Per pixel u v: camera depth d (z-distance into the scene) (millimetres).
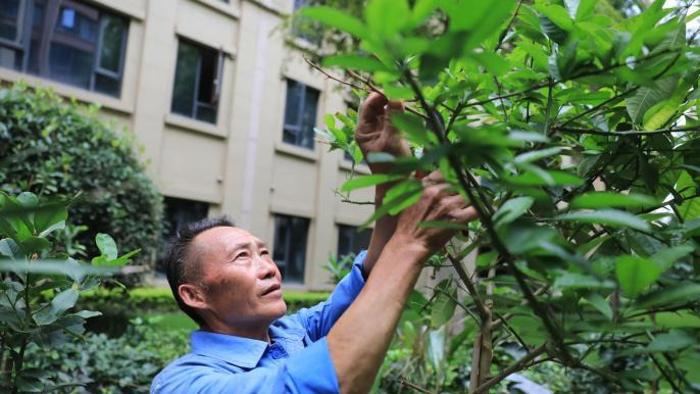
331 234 11203
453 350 2291
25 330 1314
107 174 4879
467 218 869
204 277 1298
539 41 977
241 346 1249
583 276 582
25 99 4461
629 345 968
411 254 904
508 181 562
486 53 521
